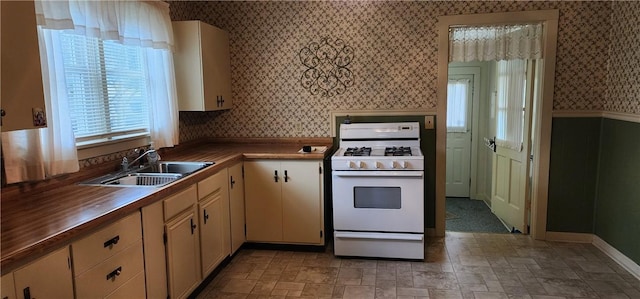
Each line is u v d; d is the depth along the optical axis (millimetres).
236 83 4039
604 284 2855
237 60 4004
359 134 3770
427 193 3859
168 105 3193
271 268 3232
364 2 3713
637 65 2926
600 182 3494
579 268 3115
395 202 3266
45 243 1497
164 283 2332
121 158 2896
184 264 2545
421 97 3730
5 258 1346
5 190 2021
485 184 5445
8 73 1563
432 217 3885
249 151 3605
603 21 3355
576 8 3385
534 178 3693
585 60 3424
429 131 3770
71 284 1661
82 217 1757
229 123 4109
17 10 1595
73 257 1666
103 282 1839
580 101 3482
